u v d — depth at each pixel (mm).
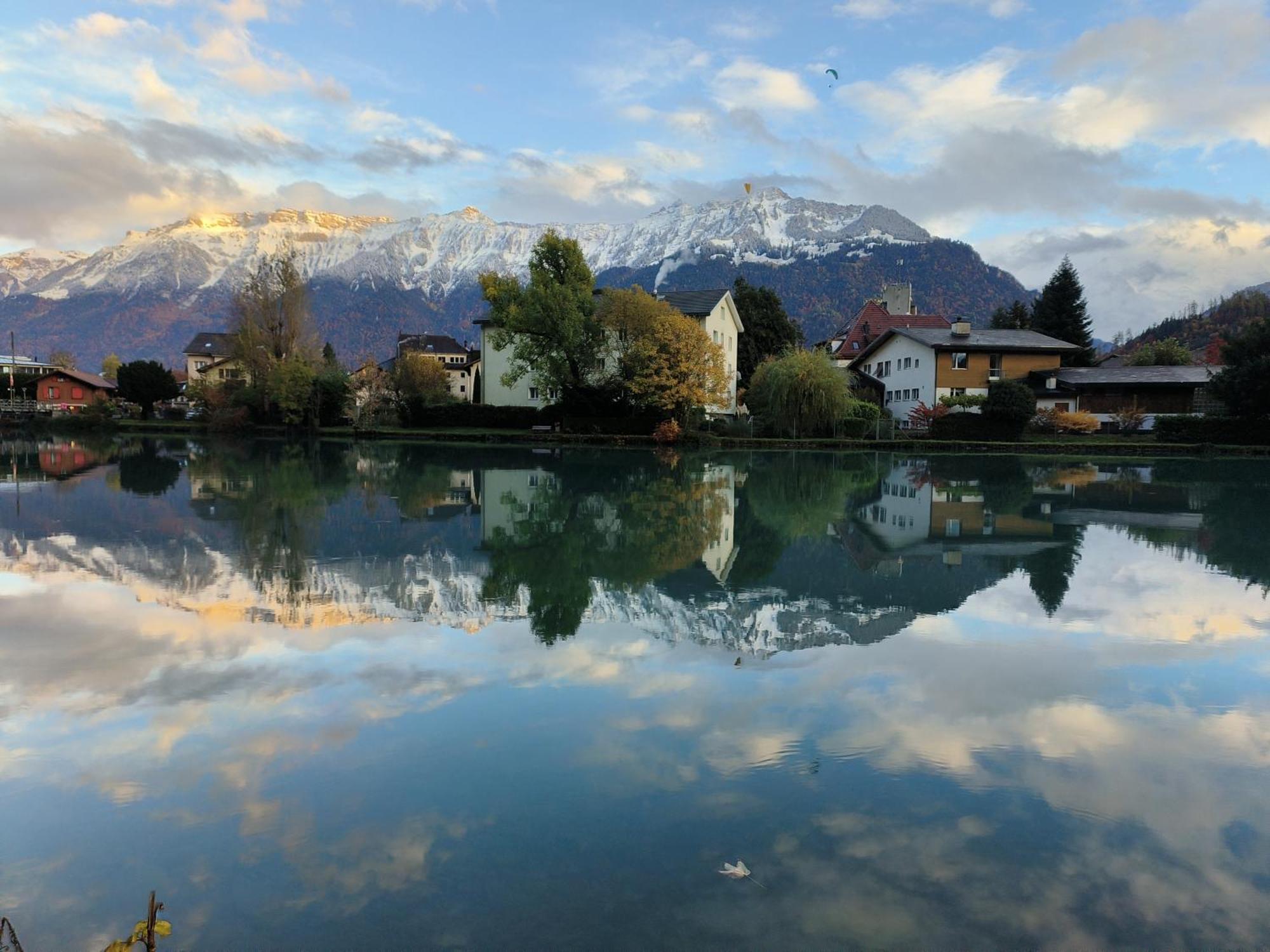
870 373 55312
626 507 14492
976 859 3119
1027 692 5023
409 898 2855
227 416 47750
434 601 7289
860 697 4891
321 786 3717
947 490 18672
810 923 2707
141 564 8945
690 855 3125
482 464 26109
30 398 65625
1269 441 37406
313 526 11891
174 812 3496
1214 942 2631
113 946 2156
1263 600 7719
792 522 12766
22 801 3596
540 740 4215
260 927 2699
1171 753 4148
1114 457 34469
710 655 5750
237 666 5438
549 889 2906
